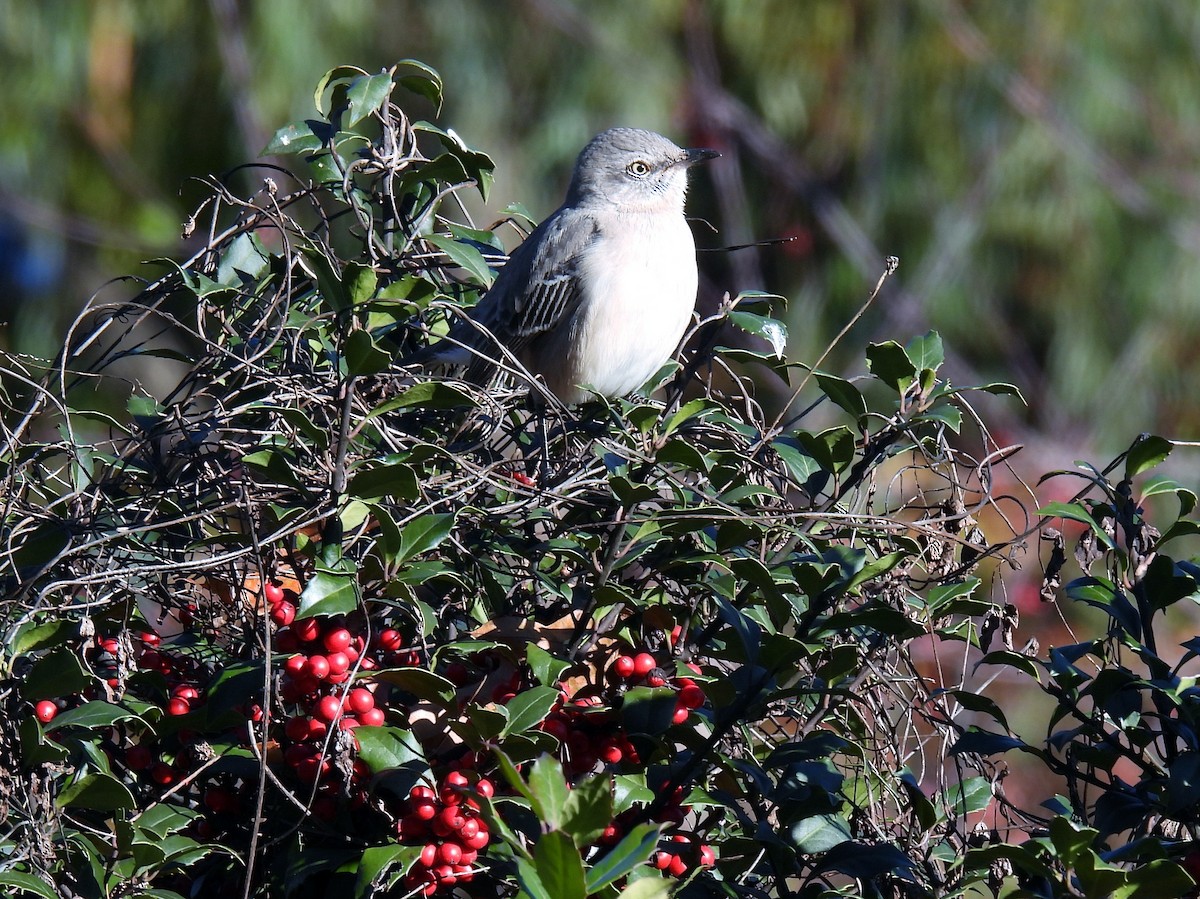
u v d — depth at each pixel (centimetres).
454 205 1113
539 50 1439
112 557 516
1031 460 1402
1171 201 1456
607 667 521
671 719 488
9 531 553
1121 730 518
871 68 1469
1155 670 496
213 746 486
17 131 1385
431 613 479
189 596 554
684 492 550
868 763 559
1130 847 448
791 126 1491
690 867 496
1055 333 1482
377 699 503
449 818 452
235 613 534
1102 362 1470
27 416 586
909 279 1462
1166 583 524
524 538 551
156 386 1444
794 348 1433
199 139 1427
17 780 461
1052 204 1448
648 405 582
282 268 658
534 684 510
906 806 558
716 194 1486
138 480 589
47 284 1470
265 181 642
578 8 1438
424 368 709
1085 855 426
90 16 1376
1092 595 514
